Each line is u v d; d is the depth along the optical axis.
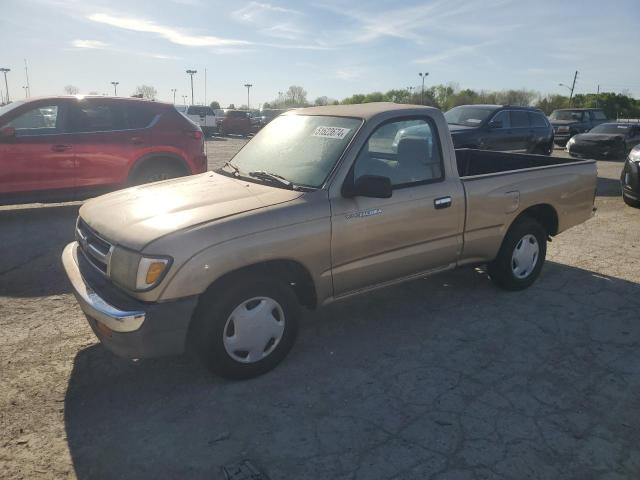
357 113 4.07
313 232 3.49
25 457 2.73
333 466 2.68
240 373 3.41
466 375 3.56
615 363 3.74
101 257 3.31
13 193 7.30
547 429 2.99
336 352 3.87
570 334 4.18
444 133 4.29
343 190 3.67
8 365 3.63
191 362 3.71
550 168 5.08
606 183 12.52
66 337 4.06
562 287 5.20
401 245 4.01
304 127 4.26
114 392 3.33
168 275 3.01
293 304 3.55
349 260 3.75
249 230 3.24
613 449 2.83
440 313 4.56
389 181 3.54
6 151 7.13
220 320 3.23
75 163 7.59
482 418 3.09
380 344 4.00
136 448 2.81
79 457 2.74
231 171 4.28
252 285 3.32
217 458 2.74
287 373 3.57
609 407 3.21
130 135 7.99
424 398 3.28
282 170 3.96
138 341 3.03
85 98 7.77
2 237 6.77
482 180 4.48
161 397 3.28
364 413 3.13
